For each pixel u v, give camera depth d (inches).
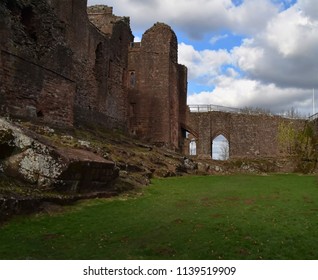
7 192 495.5
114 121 1503.4
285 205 671.8
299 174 1418.6
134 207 608.4
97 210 565.9
